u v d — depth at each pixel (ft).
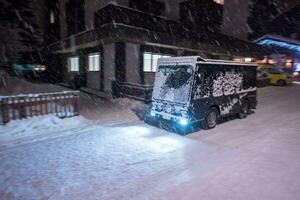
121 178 16.51
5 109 26.63
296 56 109.19
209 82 28.12
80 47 67.26
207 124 28.81
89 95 54.95
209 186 15.47
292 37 115.96
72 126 29.27
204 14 73.26
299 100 52.60
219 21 79.56
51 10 86.02
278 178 16.62
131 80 54.80
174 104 27.53
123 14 49.52
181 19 68.18
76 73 74.64
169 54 62.69
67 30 75.20
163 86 29.19
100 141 24.23
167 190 14.96
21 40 84.07
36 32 88.12
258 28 112.88
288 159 20.04
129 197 14.21
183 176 16.84
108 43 55.88
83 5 62.85
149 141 24.45
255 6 108.17
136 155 20.65
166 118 28.66
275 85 83.56
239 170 17.87
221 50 74.59
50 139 24.59
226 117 35.86
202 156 20.56
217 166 18.54
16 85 64.18
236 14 88.02
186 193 14.62
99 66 61.57
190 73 26.45
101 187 15.31
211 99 28.66
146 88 45.65
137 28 49.29
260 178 16.61
